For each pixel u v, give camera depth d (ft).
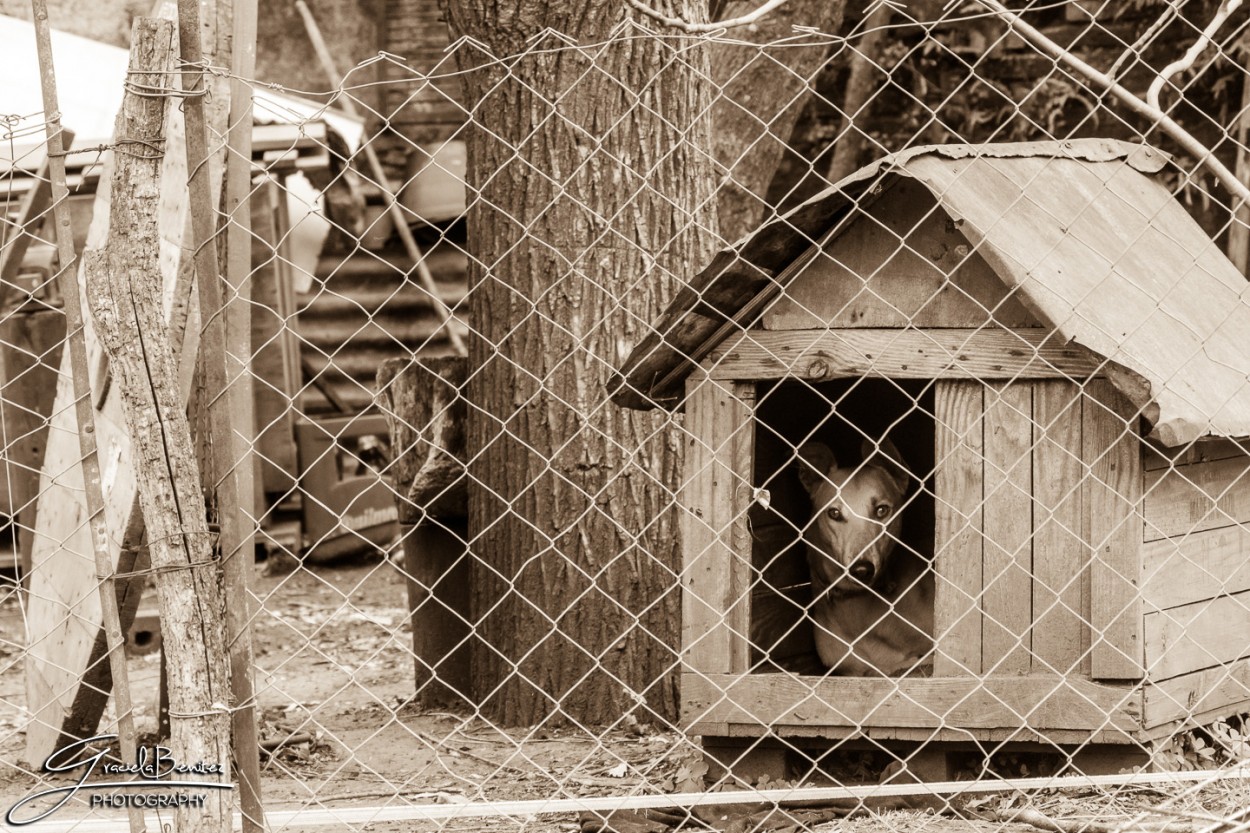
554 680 18.31
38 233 34.04
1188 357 13.66
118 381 10.43
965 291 13.55
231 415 11.33
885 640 16.63
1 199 31.73
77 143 32.24
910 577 16.85
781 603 17.44
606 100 17.95
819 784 14.43
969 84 33.81
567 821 13.84
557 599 18.29
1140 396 12.42
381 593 32.94
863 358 13.82
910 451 18.33
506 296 18.43
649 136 18.06
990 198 13.57
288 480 36.29
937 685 13.62
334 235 41.91
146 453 10.41
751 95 24.02
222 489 11.05
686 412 14.40
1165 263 15.38
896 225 13.73
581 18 17.81
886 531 15.92
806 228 13.43
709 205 18.76
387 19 43.70
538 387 18.25
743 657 14.35
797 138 34.65
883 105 34.35
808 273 13.99
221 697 10.60
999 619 13.61
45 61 10.62
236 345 12.44
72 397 18.08
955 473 13.71
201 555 10.54
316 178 40.91
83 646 16.34
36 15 10.61
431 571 20.63
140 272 10.43
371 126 43.27
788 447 17.53
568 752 16.97
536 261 18.17
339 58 43.73
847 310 13.89
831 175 33.50
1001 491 13.56
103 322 10.34
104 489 16.26
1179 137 12.32
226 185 13.53
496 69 18.25
